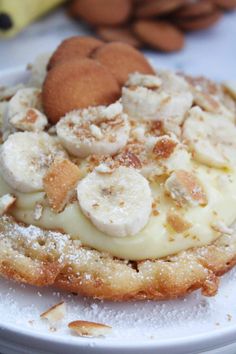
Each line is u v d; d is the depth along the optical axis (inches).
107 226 11.6
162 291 11.7
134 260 12.0
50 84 13.5
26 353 11.4
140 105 13.4
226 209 12.6
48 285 12.0
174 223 12.0
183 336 11.2
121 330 11.4
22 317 11.5
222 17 26.5
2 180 12.6
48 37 24.1
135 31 24.0
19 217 12.4
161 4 24.0
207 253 12.2
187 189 12.2
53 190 12.1
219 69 23.1
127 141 12.9
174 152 12.6
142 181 12.1
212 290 11.7
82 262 11.7
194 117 13.7
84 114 13.1
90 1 24.8
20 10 23.5
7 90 14.9
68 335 11.1
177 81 14.7
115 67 14.4
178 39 24.2
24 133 12.9
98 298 11.7
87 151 12.7
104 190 12.1
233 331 11.4
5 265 11.7
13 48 23.1
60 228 12.1
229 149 13.4
